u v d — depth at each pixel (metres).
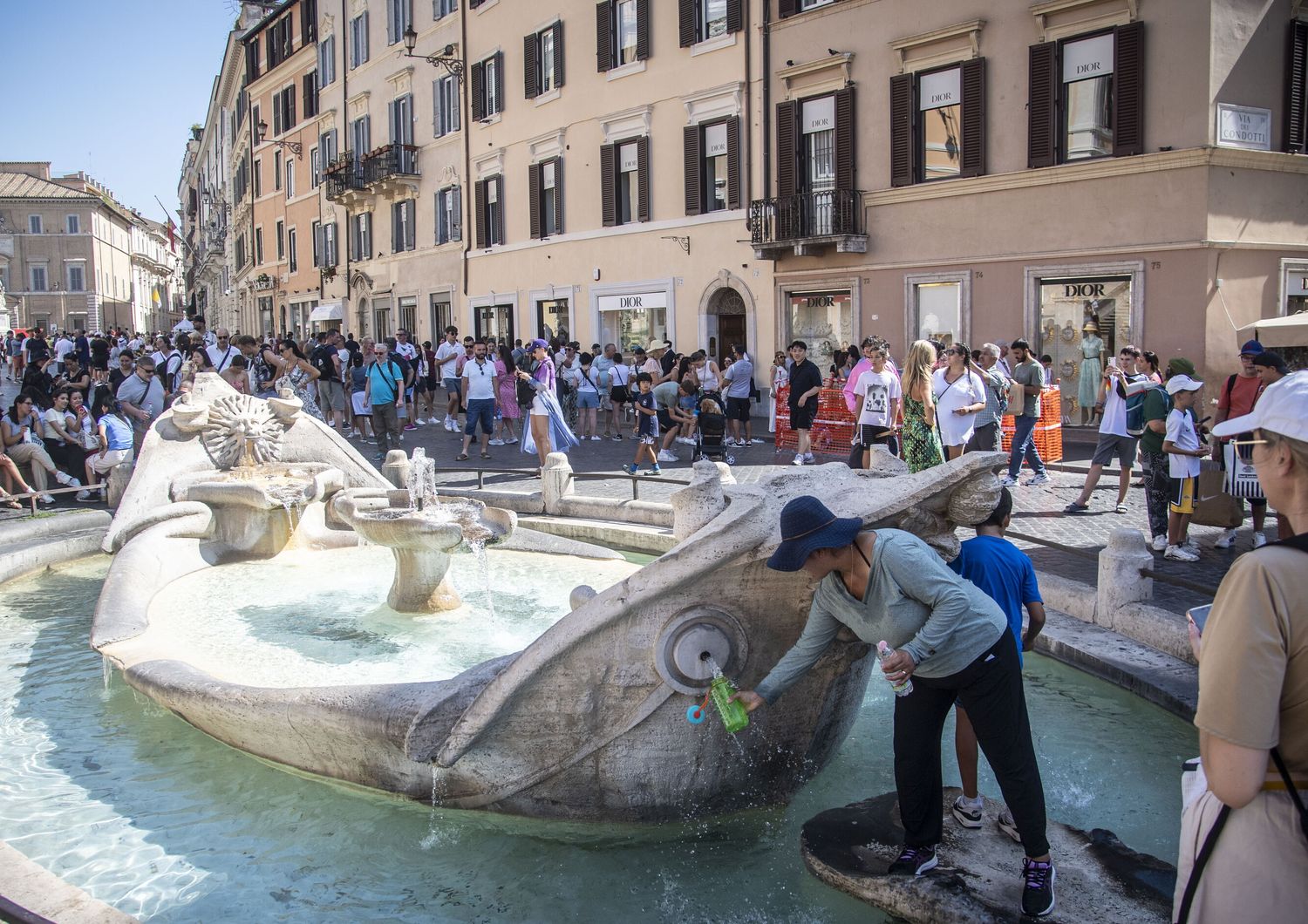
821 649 4.09
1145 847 4.64
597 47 30.86
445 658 6.73
